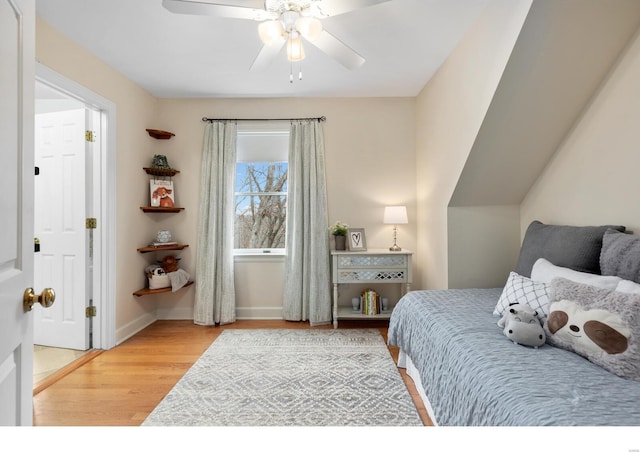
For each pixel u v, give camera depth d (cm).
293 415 187
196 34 243
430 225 327
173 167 369
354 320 365
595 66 193
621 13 172
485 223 287
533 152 243
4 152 78
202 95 360
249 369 245
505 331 152
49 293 94
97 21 226
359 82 329
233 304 357
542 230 229
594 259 187
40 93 282
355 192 371
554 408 98
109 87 288
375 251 344
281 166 379
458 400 137
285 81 325
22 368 87
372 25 234
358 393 211
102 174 285
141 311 340
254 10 176
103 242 286
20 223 86
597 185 205
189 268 369
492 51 209
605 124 199
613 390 108
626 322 123
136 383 225
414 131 371
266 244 380
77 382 227
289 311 361
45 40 225
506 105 212
